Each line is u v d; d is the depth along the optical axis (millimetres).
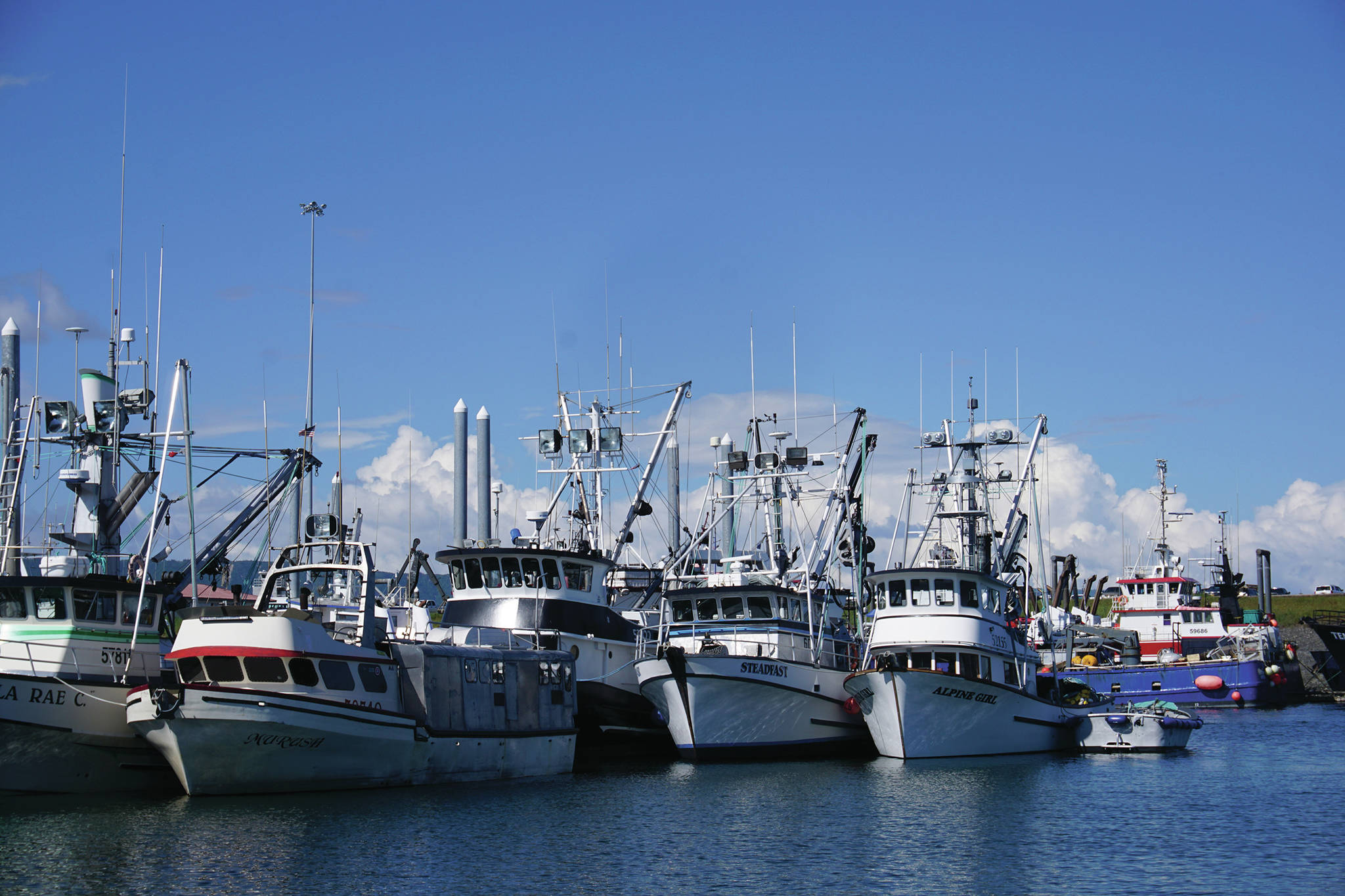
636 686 60531
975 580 59469
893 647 58812
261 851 36906
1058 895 34281
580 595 59438
